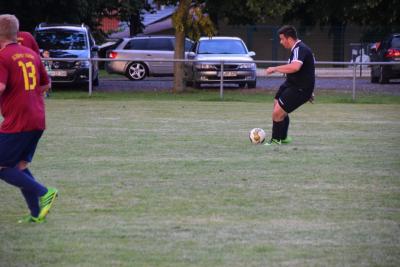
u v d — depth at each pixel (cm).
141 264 1661
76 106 5250
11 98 1939
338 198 2314
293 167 2845
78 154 3130
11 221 2031
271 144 3441
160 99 5862
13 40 1973
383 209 2170
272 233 1908
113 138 3619
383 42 7962
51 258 1705
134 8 11406
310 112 5022
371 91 6731
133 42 8262
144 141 3522
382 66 7531
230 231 1927
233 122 4331
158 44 8262
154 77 8731
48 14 8444
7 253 1741
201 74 6612
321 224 1998
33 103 1964
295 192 2398
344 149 3309
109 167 2830
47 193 1998
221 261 1681
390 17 7562
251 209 2162
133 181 2558
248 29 10581
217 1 6612
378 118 4653
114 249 1772
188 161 2964
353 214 2108
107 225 1986
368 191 2419
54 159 2998
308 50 3319
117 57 8162
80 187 2458
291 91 3350
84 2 8519
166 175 2670
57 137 3647
